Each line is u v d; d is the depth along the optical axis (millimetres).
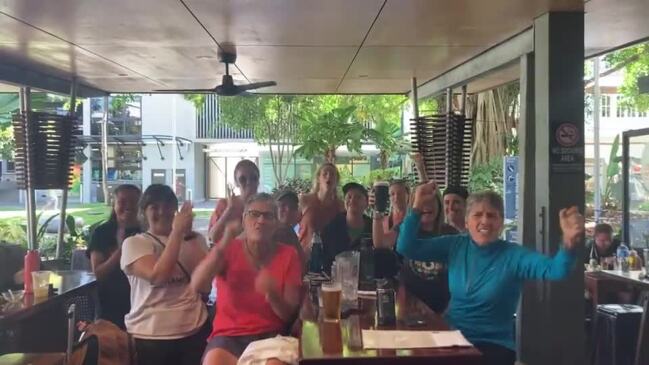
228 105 14977
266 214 3117
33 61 6840
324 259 4355
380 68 7441
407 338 2564
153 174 23969
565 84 4738
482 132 10125
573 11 4738
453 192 4281
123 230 4078
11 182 18250
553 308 4723
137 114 23703
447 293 3633
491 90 9180
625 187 7414
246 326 3080
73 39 5762
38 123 6926
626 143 7383
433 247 3197
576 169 4715
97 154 22422
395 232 3895
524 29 5332
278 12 4816
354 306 3111
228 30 5441
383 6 4645
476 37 5676
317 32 5520
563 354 4715
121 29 5371
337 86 8984
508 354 2916
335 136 12414
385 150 13555
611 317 5016
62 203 7301
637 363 4449
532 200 5367
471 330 2961
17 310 3629
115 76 7906
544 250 4730
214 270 3092
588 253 6660
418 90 9141
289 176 16688
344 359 2322
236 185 4922
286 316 3119
